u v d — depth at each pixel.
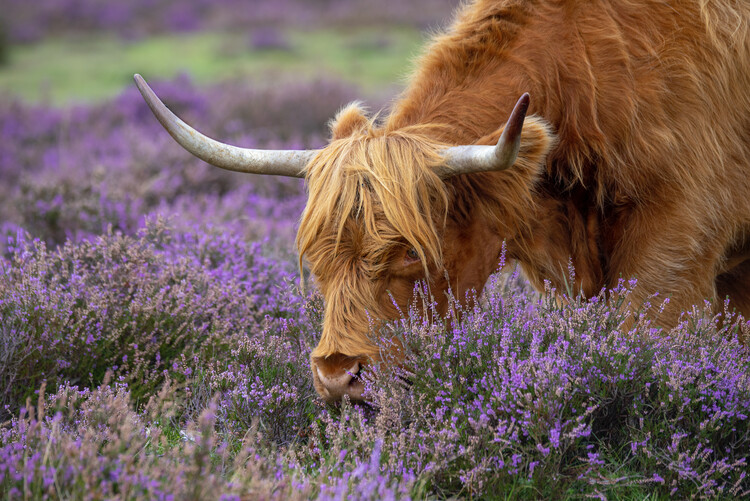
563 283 13.38
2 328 12.70
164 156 28.89
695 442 10.35
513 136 9.93
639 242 12.79
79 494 8.20
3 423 10.60
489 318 11.57
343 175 10.71
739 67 13.16
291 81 46.09
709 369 10.99
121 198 23.25
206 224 19.50
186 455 9.25
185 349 13.57
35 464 8.61
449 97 12.58
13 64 74.62
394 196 10.50
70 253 15.80
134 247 15.74
